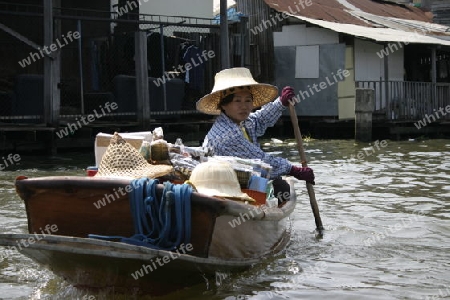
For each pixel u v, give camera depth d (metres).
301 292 6.16
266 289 6.23
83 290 5.83
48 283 6.33
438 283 6.48
